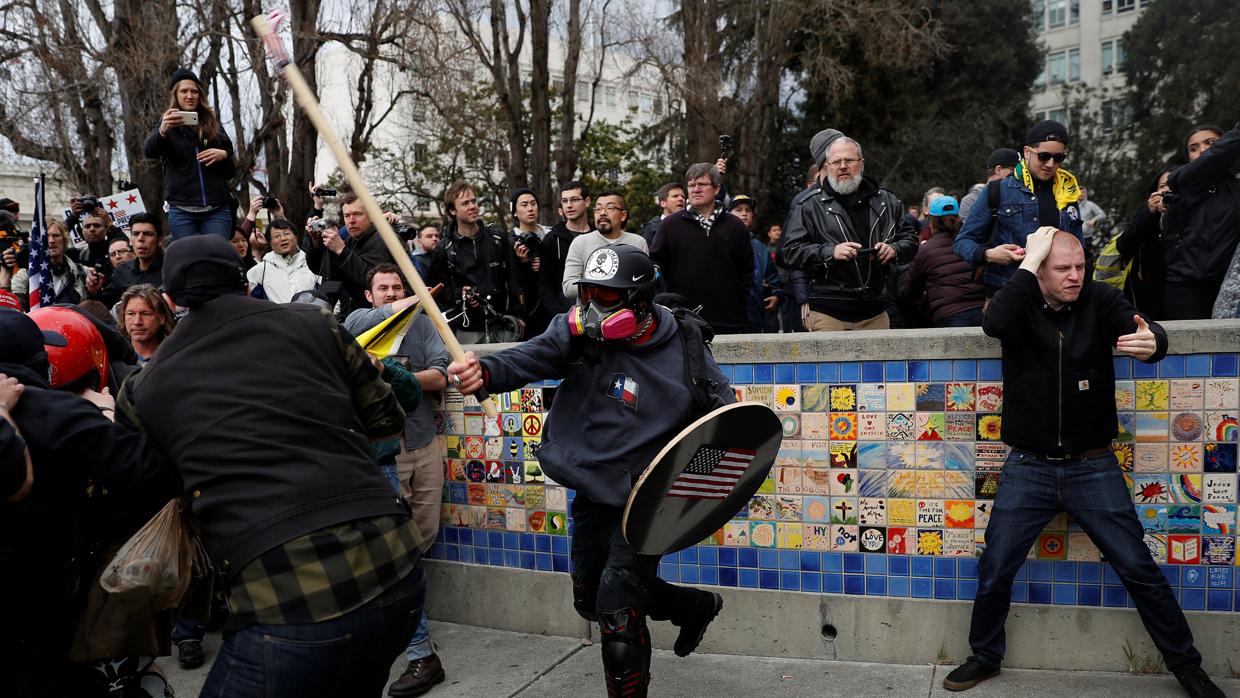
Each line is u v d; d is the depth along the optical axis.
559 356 3.28
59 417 2.37
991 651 3.81
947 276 6.18
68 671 2.67
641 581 3.26
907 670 4.01
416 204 26.23
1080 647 3.89
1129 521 3.57
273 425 2.34
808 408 4.17
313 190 6.03
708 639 4.38
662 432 3.21
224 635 2.35
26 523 2.44
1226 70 27.94
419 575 2.51
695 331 3.36
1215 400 3.70
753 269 5.80
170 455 2.38
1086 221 8.73
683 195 6.93
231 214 6.68
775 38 22.05
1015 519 3.68
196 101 6.34
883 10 22.03
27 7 15.14
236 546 2.27
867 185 5.18
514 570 4.80
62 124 15.45
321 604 2.27
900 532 4.07
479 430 4.86
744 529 4.30
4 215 6.61
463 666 4.39
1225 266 4.78
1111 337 3.54
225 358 2.40
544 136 19.00
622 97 28.67
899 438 4.05
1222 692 3.49
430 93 18.19
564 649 4.53
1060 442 3.57
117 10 14.86
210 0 15.73
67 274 6.75
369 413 2.65
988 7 27.64
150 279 6.70
